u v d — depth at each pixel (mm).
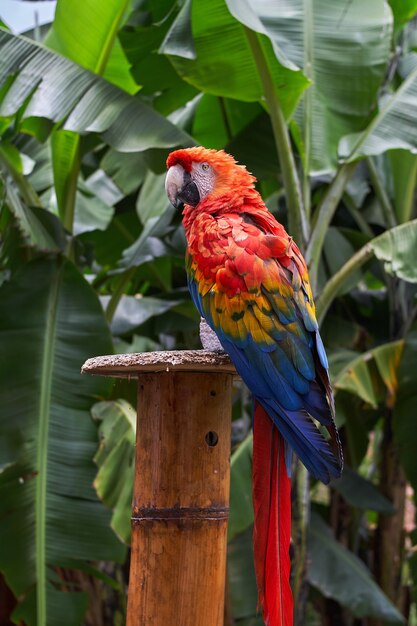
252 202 3311
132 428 4527
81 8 4961
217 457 2732
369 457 9578
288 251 3125
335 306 6648
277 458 2867
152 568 2680
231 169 3336
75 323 4617
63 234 5090
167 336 7312
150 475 2721
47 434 4379
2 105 4578
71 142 5277
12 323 4582
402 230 4902
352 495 5980
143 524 2713
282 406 2893
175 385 2719
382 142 4816
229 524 4695
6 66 4652
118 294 5605
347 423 6215
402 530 6492
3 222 4727
